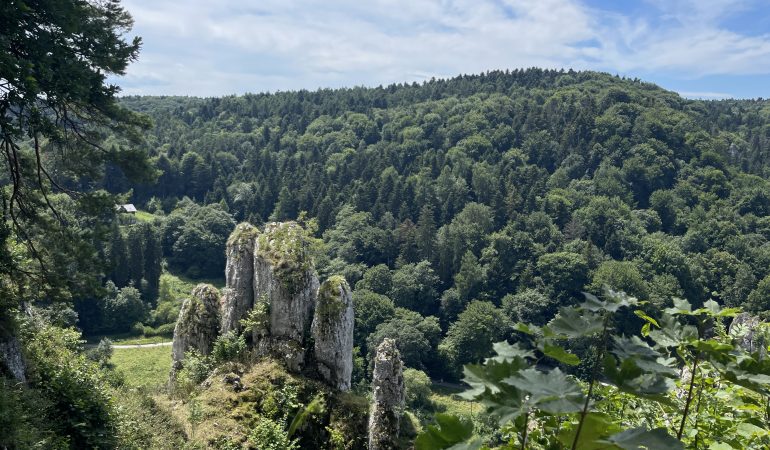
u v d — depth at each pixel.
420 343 56.28
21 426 10.85
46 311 19.31
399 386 18.23
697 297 66.75
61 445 11.70
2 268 13.74
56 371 14.34
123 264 68.06
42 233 14.80
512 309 64.00
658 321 2.99
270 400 17.84
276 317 20.41
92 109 14.80
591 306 2.15
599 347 2.18
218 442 15.84
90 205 15.36
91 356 44.69
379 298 62.50
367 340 57.47
